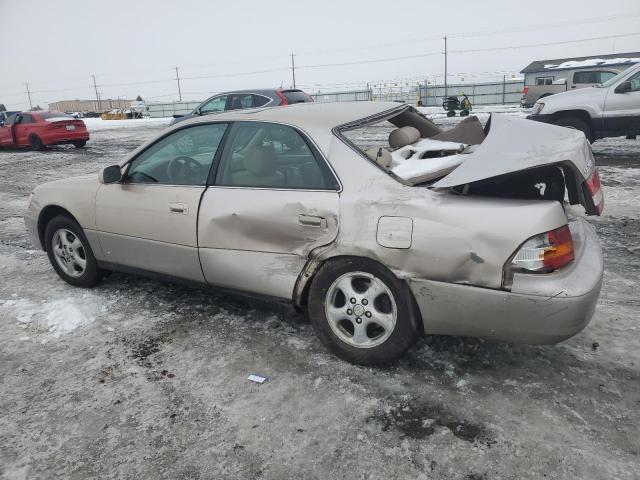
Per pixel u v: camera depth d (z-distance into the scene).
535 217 2.48
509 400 2.69
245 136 3.35
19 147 17.44
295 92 13.46
